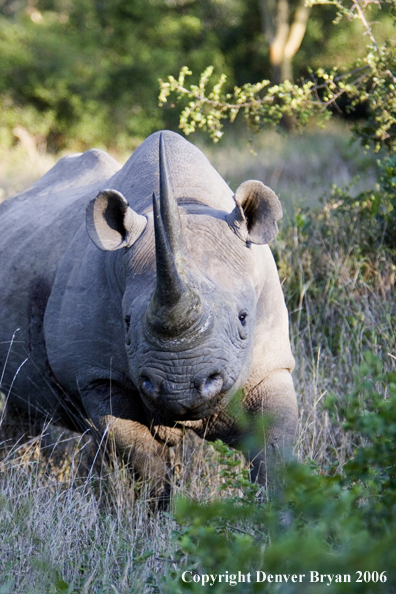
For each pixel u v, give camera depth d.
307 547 7.31
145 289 12.91
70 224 18.12
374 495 9.73
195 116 22.86
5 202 22.09
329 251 22.84
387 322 19.91
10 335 18.36
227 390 12.41
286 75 86.06
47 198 20.56
